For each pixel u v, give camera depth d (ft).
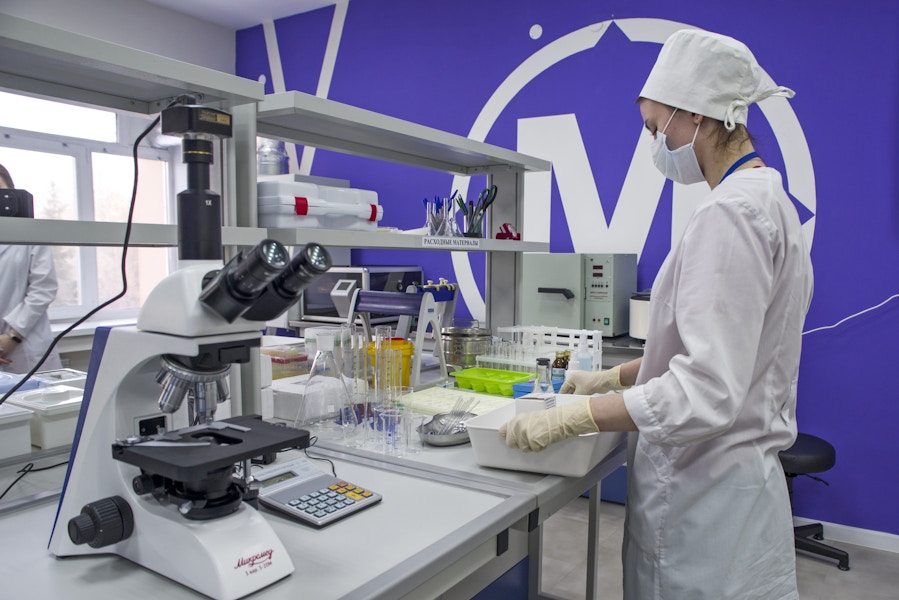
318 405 5.42
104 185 14.75
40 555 3.22
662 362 4.30
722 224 3.72
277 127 5.83
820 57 9.70
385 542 3.32
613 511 10.89
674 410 3.67
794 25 9.86
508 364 7.26
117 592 2.84
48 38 3.22
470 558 3.61
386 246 5.55
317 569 3.03
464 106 13.15
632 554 4.55
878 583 8.57
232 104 4.48
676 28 10.83
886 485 9.62
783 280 3.90
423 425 5.21
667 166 4.58
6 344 10.75
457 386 6.86
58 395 5.33
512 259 8.53
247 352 3.01
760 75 4.25
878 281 9.50
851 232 9.64
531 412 4.29
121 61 3.54
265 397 5.55
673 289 4.14
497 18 12.62
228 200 4.57
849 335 9.74
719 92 4.09
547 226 12.36
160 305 2.90
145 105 4.74
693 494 4.09
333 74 14.85
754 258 3.65
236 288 2.66
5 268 10.77
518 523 4.02
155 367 3.29
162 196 15.93
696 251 3.78
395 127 5.74
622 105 11.43
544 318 10.78
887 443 9.57
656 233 11.32
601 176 11.74
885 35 9.23
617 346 10.05
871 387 9.64
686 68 4.15
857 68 9.45
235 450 2.84
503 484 4.14
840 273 9.75
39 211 13.57
